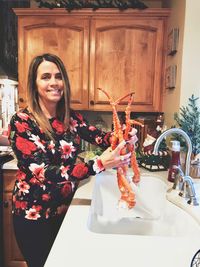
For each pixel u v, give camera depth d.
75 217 0.90
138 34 1.96
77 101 2.06
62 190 1.16
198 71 1.55
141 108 2.04
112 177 1.35
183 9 1.56
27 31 1.99
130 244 0.70
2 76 1.93
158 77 2.00
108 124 2.35
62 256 0.64
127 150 0.99
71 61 2.01
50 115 1.18
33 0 2.23
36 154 1.04
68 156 1.16
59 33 1.99
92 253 0.65
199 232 0.84
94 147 2.08
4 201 1.79
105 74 2.01
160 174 1.47
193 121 1.43
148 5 2.25
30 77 1.12
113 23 1.96
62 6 1.94
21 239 1.18
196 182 1.25
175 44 1.68
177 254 0.65
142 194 1.33
